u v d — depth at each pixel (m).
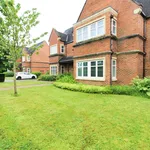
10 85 14.74
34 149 2.91
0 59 16.98
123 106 5.96
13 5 7.76
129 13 10.48
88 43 12.05
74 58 13.84
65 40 21.47
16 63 9.23
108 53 10.16
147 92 7.86
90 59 11.74
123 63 10.73
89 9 13.70
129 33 10.46
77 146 3.01
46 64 36.53
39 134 3.56
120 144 3.06
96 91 9.14
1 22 7.77
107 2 12.05
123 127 3.91
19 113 5.21
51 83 17.02
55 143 3.13
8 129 3.85
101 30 10.92
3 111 5.46
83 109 5.62
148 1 11.94
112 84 10.59
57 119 4.56
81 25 12.90
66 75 16.77
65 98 7.75
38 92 9.93
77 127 3.94
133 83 9.45
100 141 3.19
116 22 11.25
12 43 8.26
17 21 7.94
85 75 12.45
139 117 4.66
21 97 8.15
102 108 5.72
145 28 11.05
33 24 8.68
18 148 2.95
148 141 3.17
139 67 10.16
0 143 3.15
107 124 4.12
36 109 5.71
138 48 9.95
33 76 28.31
